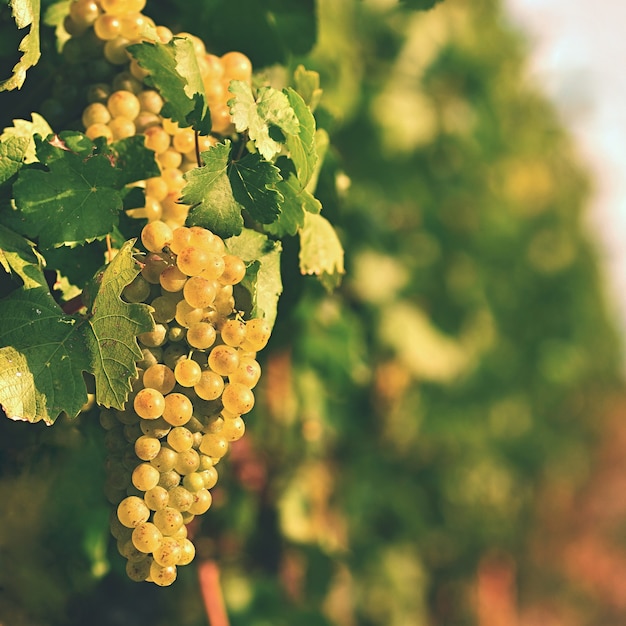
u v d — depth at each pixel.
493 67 6.02
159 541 1.17
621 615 9.91
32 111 1.47
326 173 1.71
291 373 3.13
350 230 4.05
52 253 1.32
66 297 1.34
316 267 1.54
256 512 2.95
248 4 1.76
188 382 1.16
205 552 2.39
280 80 1.85
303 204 1.35
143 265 1.17
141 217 1.36
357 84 4.08
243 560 3.00
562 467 8.50
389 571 4.25
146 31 1.31
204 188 1.22
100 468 1.80
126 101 1.38
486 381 5.90
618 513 10.11
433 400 5.29
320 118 1.67
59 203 1.25
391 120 4.42
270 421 3.00
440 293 5.17
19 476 1.66
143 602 2.41
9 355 1.14
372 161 4.41
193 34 1.76
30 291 1.19
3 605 1.88
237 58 1.46
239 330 1.19
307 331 3.14
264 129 1.26
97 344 1.15
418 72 4.77
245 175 1.25
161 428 1.18
